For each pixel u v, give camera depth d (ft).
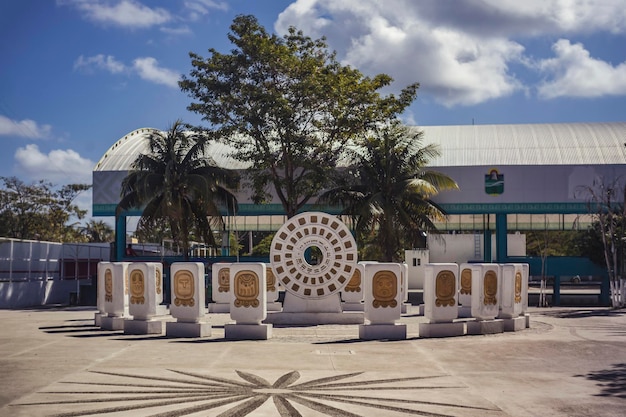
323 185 164.25
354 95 164.66
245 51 164.66
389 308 84.89
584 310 143.02
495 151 176.35
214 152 186.09
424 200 158.10
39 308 156.35
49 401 47.39
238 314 85.20
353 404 46.29
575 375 57.77
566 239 289.74
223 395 49.24
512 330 94.63
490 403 46.83
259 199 166.30
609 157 172.65
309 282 107.24
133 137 193.26
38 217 254.68
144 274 92.22
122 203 160.56
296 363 64.23
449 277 88.07
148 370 60.18
